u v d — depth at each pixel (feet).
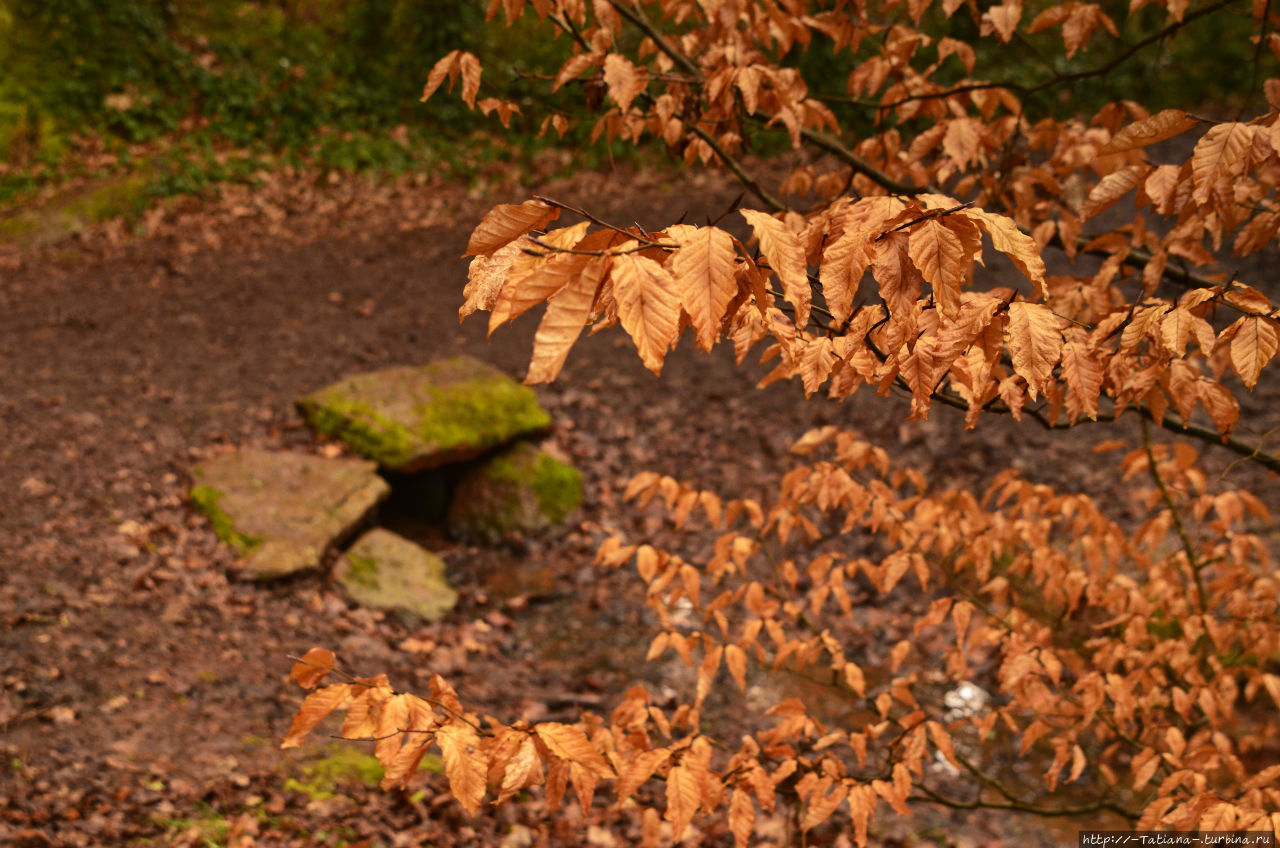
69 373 26.76
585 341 31.30
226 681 16.53
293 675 6.15
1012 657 9.27
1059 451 25.39
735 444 26.40
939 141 9.18
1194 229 7.80
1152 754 8.76
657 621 20.98
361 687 6.05
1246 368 4.80
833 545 23.16
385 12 44.04
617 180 40.86
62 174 37.35
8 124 37.68
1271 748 16.03
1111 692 9.22
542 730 5.95
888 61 9.66
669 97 9.15
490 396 25.52
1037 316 4.37
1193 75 44.88
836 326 5.14
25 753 13.42
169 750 14.23
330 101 42.42
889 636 20.24
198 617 18.45
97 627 17.26
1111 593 10.57
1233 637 10.57
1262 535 20.70
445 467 25.22
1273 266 32.07
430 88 8.32
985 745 17.29
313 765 14.52
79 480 21.99
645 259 3.65
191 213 37.58
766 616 10.15
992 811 15.65
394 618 20.38
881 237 4.20
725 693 18.75
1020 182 9.42
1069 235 9.14
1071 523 11.42
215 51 43.06
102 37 40.57
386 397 25.21
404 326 31.12
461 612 21.25
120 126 39.68
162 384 26.71
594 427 27.09
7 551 18.90
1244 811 6.39
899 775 8.19
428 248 36.68
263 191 39.06
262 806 13.28
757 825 14.88
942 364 4.44
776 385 28.71
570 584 22.39
